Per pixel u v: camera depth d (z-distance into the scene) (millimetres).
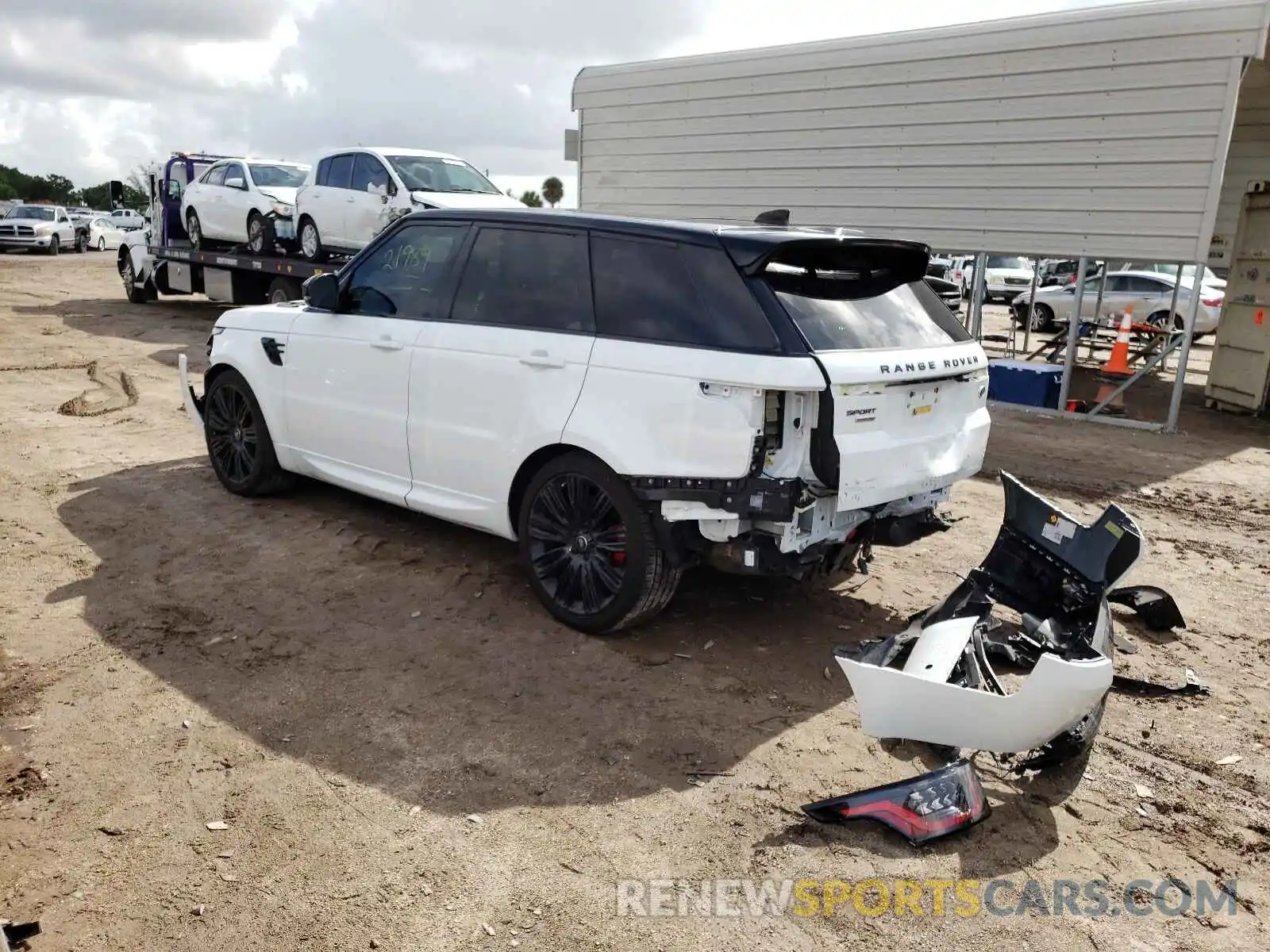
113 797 3158
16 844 2914
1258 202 11258
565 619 4527
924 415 4184
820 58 11570
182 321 16391
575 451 4316
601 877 2879
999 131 10469
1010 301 25500
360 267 5426
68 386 10188
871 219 11547
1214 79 9148
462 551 5500
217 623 4500
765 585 5254
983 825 3217
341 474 5562
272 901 2721
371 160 12602
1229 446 9742
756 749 3613
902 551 5953
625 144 13781
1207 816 3328
